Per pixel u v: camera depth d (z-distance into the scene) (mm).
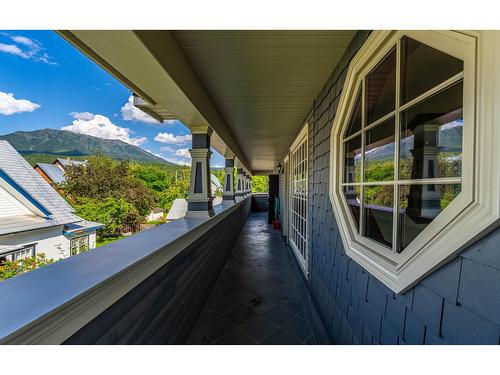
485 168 695
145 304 1276
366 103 1483
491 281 676
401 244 1135
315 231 2596
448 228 816
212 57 1702
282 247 5133
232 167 5551
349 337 1634
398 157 1152
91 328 882
